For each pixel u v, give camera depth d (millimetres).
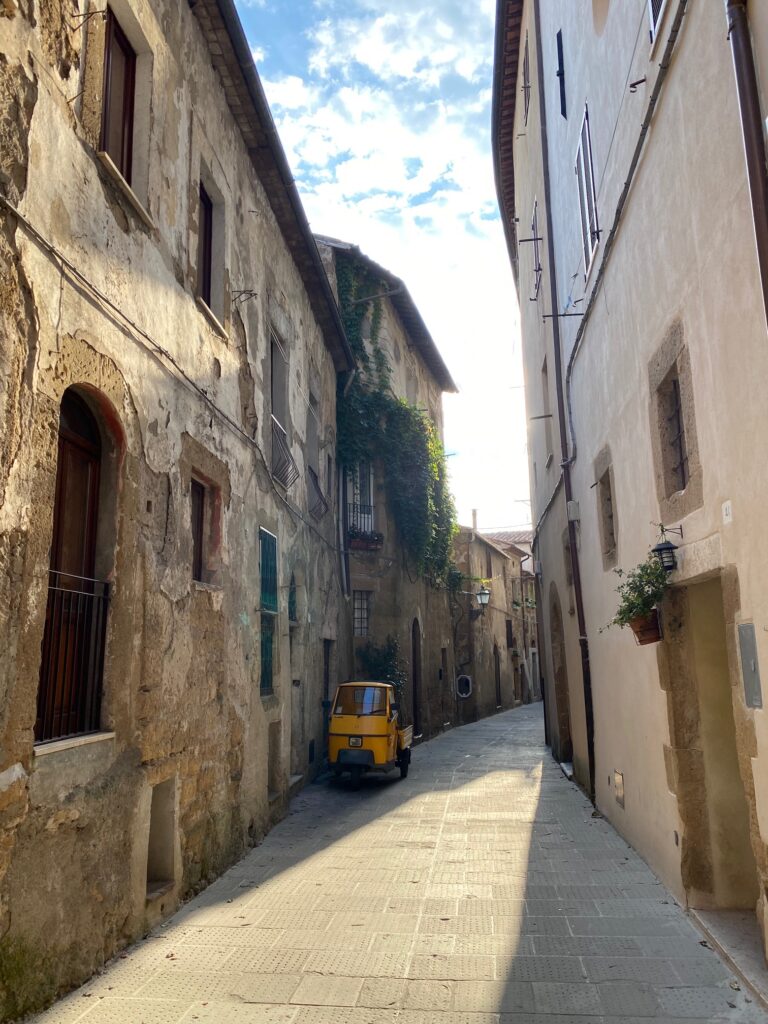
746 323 4551
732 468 4863
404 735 14273
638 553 7414
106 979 4945
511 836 9102
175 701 6637
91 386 5297
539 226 15031
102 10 5781
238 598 8688
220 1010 4520
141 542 6059
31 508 4457
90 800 5059
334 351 17500
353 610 19734
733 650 4910
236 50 8469
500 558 39719
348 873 7613
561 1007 4535
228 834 7922
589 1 8914
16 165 4402
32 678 4422
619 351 7961
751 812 4730
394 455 21250
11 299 4316
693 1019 4336
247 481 9305
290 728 11633
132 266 6074
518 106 18109
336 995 4730
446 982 4910
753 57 4262
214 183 8570
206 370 7867
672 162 5871
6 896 4105
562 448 12320
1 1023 4008
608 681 9391
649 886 6871
